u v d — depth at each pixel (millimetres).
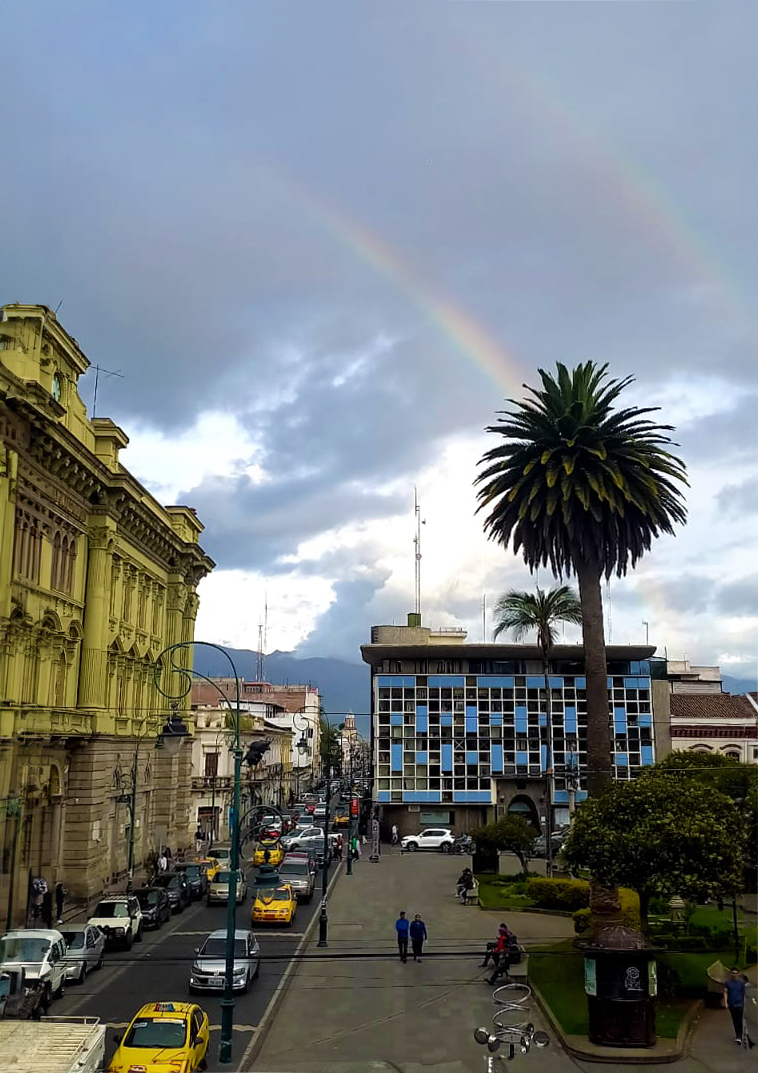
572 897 44844
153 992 28344
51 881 42438
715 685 98688
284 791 125188
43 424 38344
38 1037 16500
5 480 36125
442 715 84062
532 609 64688
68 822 44781
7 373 34875
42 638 41000
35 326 39375
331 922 42062
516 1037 23531
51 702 42625
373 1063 22016
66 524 44625
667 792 29719
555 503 38000
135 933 36438
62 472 42562
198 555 70062
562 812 82688
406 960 33375
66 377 44406
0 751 35312
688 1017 25953
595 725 38062
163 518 62438
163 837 61969
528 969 31469
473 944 36312
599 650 38688
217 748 83000
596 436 39250
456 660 86188
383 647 84125
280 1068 21562
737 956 31094
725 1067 21875
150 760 60094
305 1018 25922
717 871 27734
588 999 24172
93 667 46781
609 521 39188
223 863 59688
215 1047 23125
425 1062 22125
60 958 27297
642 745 82312
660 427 39375
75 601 45469
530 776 82938
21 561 39031
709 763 49938
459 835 82188
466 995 28531
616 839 28625
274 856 62875
